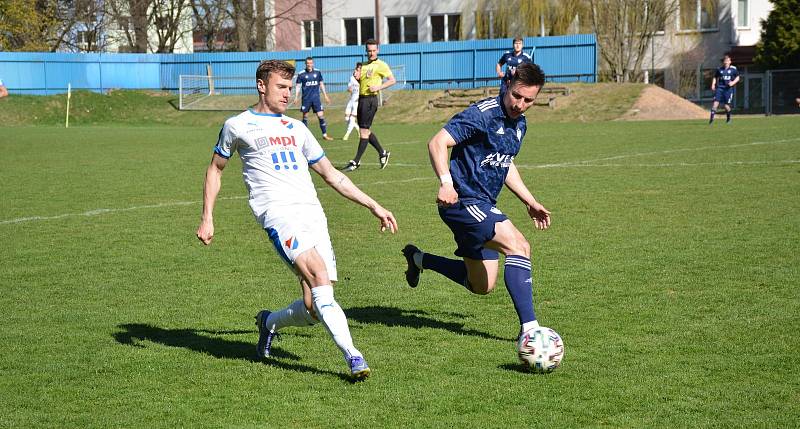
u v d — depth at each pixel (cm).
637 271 923
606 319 749
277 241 619
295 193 630
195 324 771
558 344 613
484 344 694
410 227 1252
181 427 527
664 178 1694
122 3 6556
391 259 1038
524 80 643
